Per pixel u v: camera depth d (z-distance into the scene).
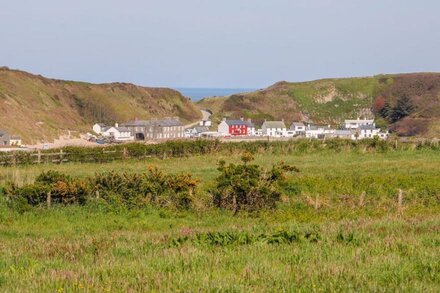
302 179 43.09
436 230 22.19
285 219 31.19
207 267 14.94
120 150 65.81
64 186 34.00
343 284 12.84
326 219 30.98
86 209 33.31
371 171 51.44
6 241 23.25
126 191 35.00
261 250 17.67
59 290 12.46
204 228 26.81
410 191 39.12
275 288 12.58
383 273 13.88
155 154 67.31
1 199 33.75
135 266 15.16
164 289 12.55
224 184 34.94
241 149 71.75
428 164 56.44
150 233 24.83
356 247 17.98
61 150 64.19
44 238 24.64
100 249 19.03
